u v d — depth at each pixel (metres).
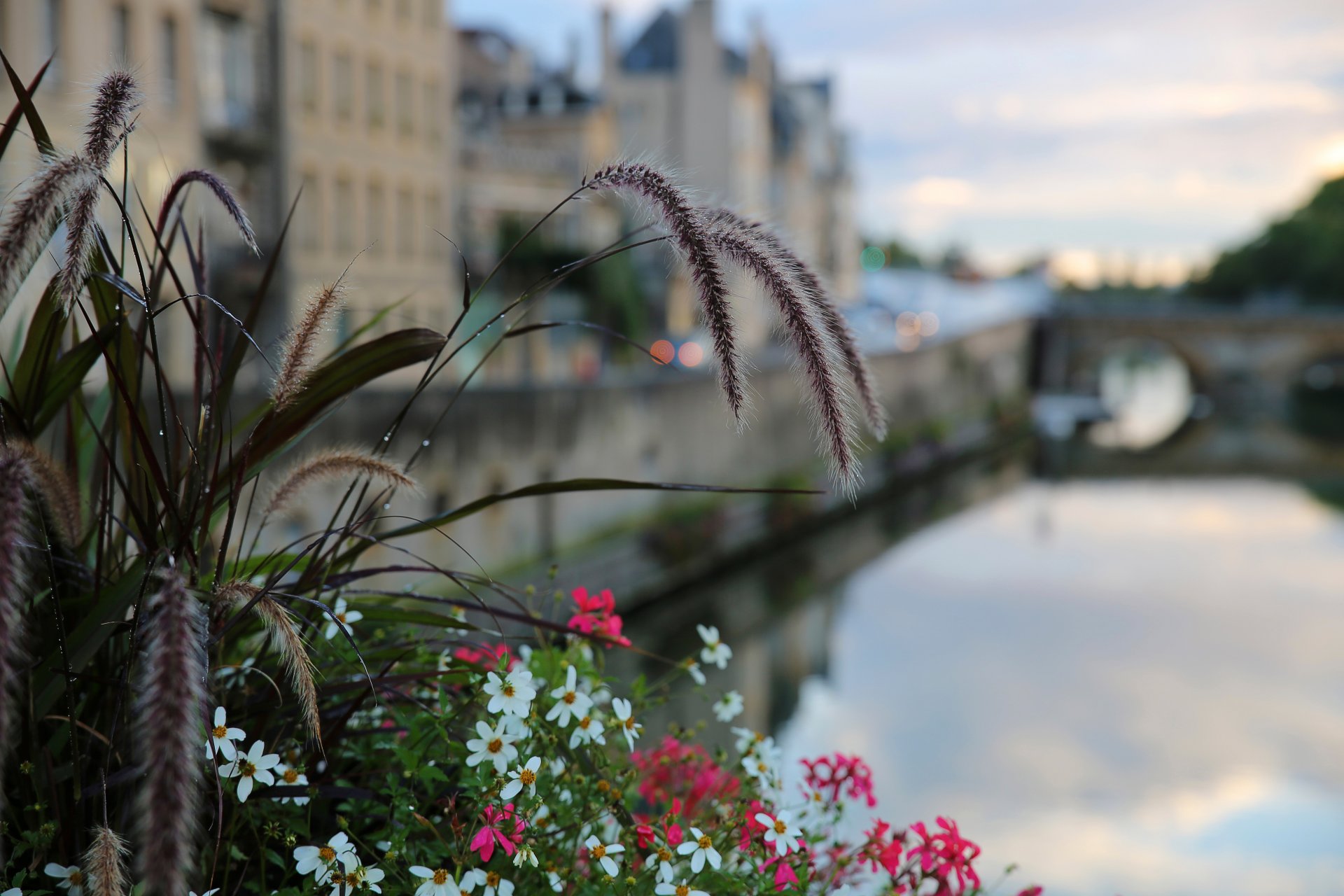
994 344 64.12
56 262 1.91
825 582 30.02
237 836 2.06
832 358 1.76
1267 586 32.31
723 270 1.76
